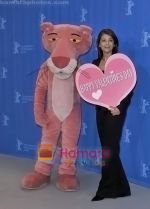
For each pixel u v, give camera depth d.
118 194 3.40
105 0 3.77
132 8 3.59
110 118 3.20
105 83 3.24
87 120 4.05
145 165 3.68
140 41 3.56
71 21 4.03
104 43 3.20
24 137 4.68
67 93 3.62
